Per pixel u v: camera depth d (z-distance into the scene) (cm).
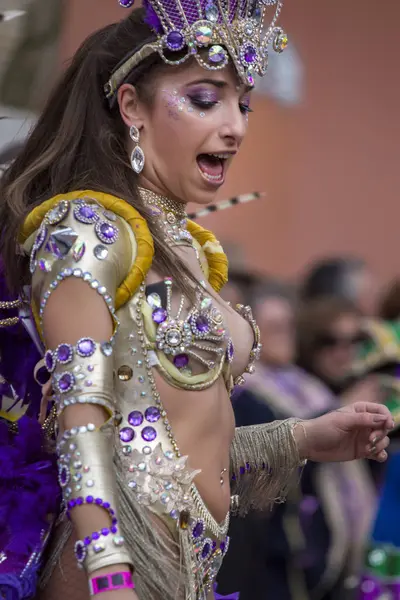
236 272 1031
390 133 2198
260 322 995
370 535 785
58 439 397
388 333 882
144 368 425
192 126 445
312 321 1028
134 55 451
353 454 515
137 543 409
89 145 458
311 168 2100
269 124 2042
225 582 852
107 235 411
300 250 2089
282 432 515
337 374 1017
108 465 392
